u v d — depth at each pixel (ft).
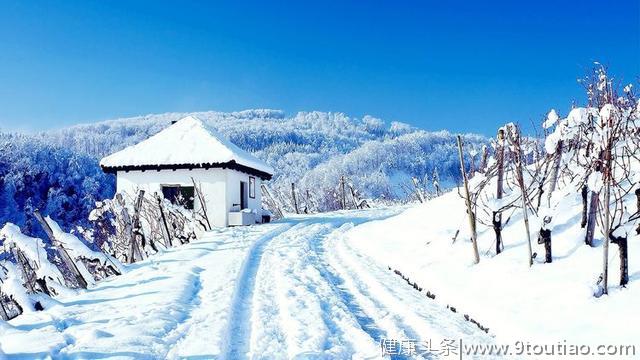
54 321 20.77
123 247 51.24
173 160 67.72
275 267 34.40
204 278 30.53
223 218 66.80
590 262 23.32
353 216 84.53
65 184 222.07
